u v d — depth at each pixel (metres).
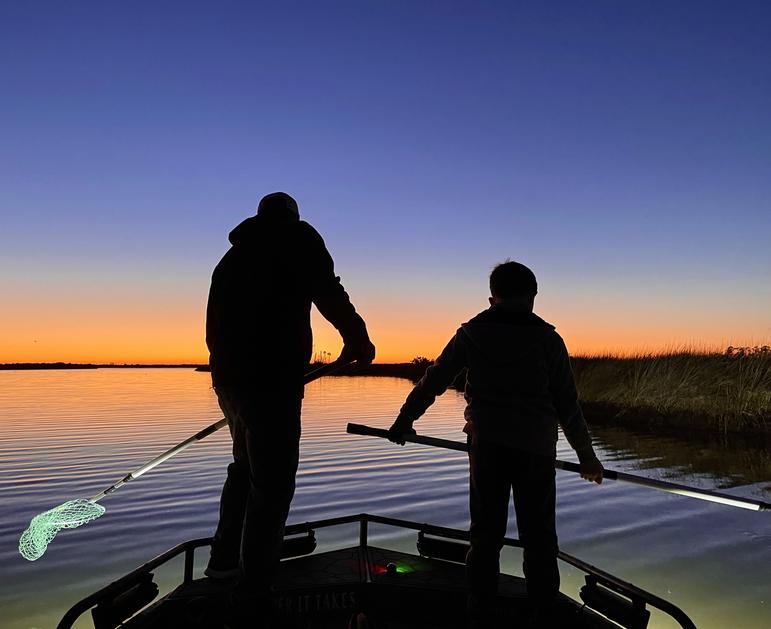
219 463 9.98
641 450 11.78
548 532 2.60
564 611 2.55
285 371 2.38
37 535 2.54
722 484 8.76
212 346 2.52
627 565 5.21
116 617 2.27
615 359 20.09
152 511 7.02
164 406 22.91
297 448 2.45
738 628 3.91
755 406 14.69
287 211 2.59
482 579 2.57
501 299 2.80
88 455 10.90
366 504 7.43
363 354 2.49
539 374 2.65
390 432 2.79
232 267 2.50
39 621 4.06
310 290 2.45
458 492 8.06
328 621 2.69
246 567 2.35
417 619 2.75
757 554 5.47
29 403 24.52
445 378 2.79
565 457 11.09
